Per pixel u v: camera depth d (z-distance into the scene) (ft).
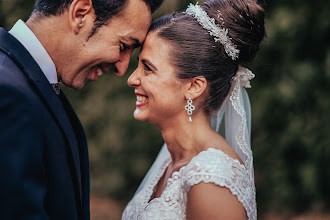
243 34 7.68
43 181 6.61
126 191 21.53
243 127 8.08
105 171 21.27
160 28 7.65
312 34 18.42
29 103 6.53
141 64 7.86
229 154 7.47
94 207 20.94
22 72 6.73
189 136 7.83
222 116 8.46
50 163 6.82
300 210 19.20
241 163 7.52
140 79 7.82
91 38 7.32
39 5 7.29
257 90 18.95
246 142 8.30
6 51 6.79
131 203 8.79
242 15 7.64
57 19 7.20
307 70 18.31
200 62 7.54
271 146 19.08
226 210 6.64
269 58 18.66
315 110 18.44
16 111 6.38
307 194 18.67
